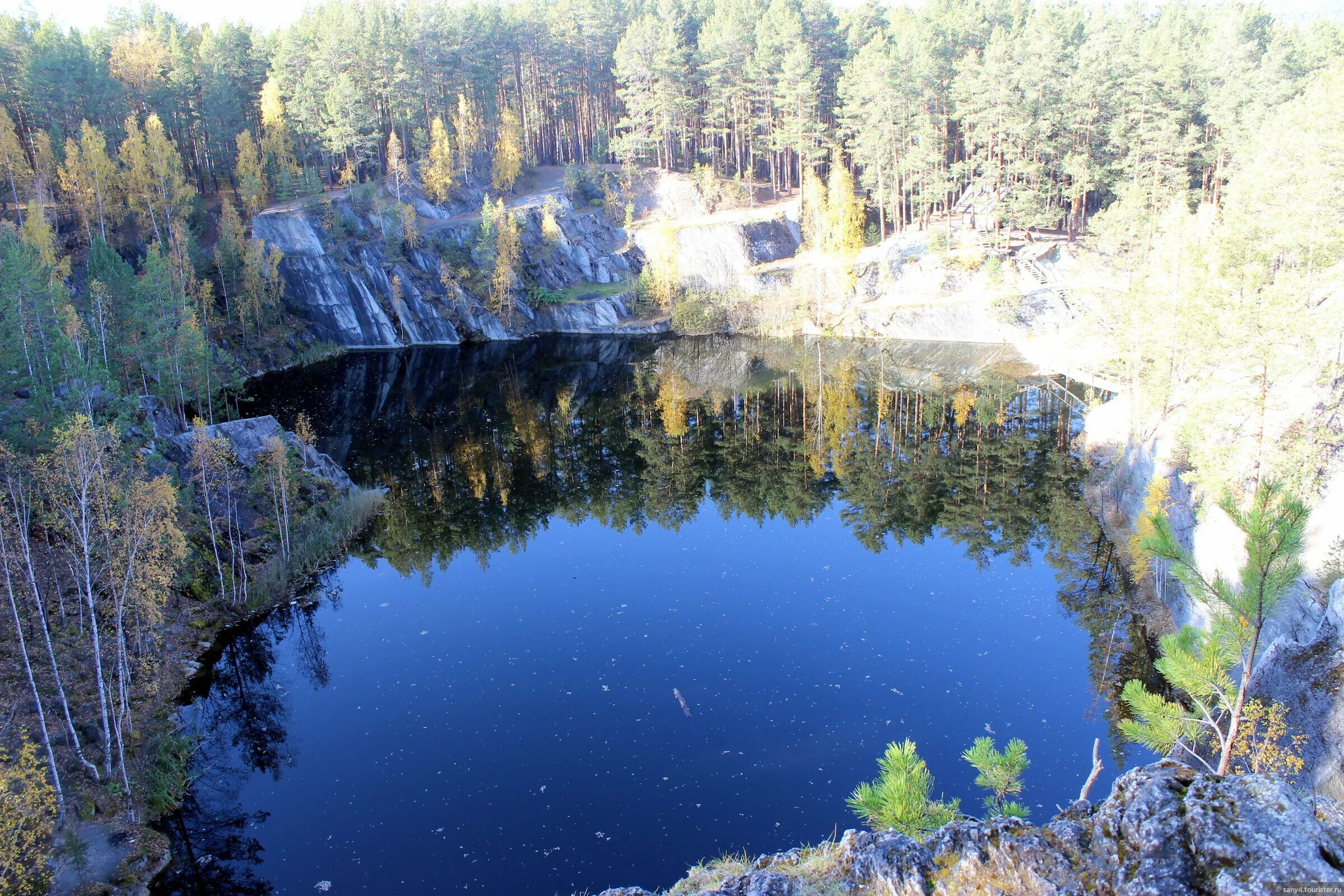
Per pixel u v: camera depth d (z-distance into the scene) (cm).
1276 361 2698
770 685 2755
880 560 3731
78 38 9556
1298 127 4291
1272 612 1102
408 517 4459
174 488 3011
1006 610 3216
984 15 11175
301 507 4097
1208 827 734
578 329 9806
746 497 4638
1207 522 2820
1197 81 8488
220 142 9606
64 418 2994
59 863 1820
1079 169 8294
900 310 8612
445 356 8756
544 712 2642
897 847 964
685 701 2675
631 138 11069
